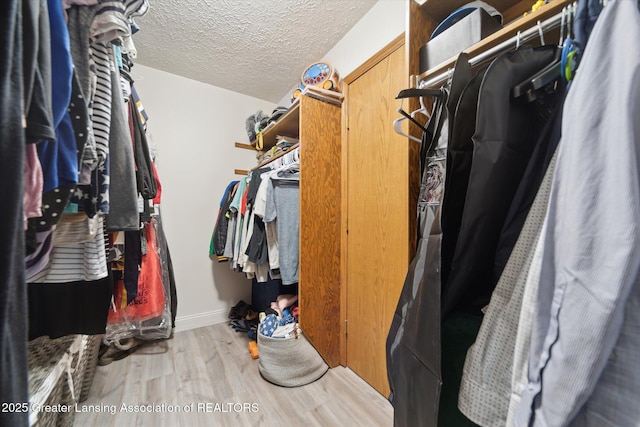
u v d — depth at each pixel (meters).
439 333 0.51
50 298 0.80
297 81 2.28
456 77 0.60
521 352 0.38
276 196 1.62
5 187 0.29
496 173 0.49
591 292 0.29
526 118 0.53
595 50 0.33
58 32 0.43
